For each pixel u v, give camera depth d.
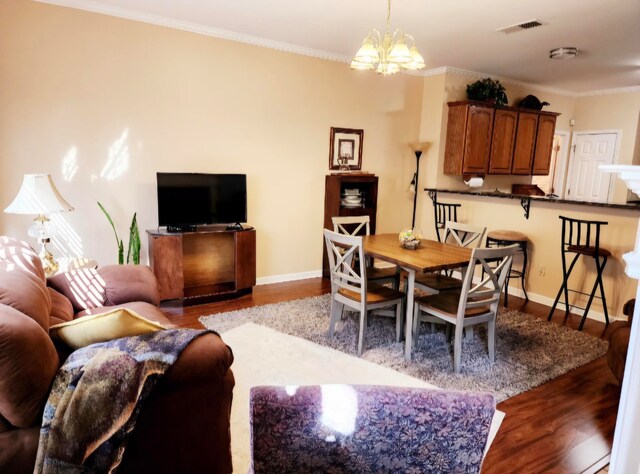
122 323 1.60
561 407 2.54
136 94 3.92
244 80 4.45
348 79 5.16
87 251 3.89
